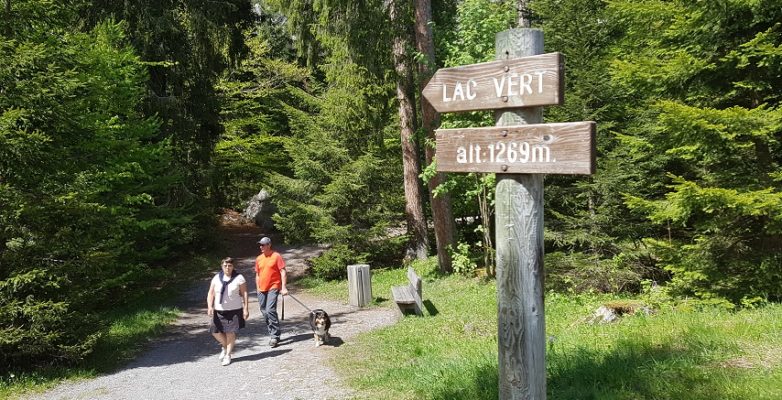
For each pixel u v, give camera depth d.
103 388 7.49
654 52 9.09
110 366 8.69
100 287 8.97
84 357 8.68
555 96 3.11
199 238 20.58
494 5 13.18
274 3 18.11
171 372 8.23
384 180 17.56
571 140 3.07
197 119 18.22
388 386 6.47
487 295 12.21
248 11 20.70
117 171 12.62
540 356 3.35
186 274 18.53
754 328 6.21
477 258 15.32
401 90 16.89
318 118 17.91
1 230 7.96
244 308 8.70
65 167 8.81
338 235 16.75
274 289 9.61
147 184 14.92
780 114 7.42
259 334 10.60
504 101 3.34
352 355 8.41
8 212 7.90
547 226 12.20
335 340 9.56
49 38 9.27
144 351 9.75
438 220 15.48
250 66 25.98
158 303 14.04
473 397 5.41
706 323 6.82
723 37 8.23
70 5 9.72
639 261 11.73
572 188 11.98
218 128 19.72
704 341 5.94
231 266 8.67
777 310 7.25
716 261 8.59
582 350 6.11
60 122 8.42
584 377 5.38
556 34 12.27
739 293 8.26
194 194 18.66
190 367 8.48
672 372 5.16
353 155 17.62
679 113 7.74
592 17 12.01
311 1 17.12
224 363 8.48
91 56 12.24
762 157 8.34
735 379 4.82
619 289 11.38
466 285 13.72
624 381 5.09
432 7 17.47
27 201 8.12
